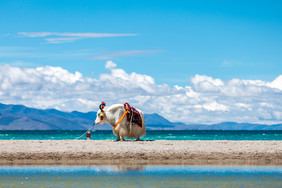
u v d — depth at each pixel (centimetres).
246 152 2317
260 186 1445
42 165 1959
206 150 2367
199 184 1479
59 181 1534
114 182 1513
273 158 2197
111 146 2475
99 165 1958
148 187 1420
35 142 2758
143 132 2912
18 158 2159
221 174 1706
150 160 2123
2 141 2869
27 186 1437
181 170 1812
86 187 1415
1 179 1580
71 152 2277
